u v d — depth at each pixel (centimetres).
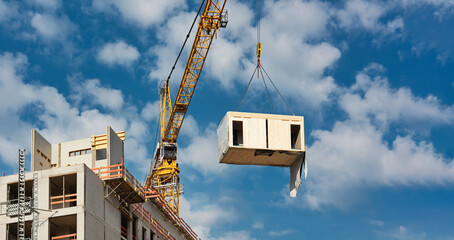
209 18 11812
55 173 6262
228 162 4581
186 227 8419
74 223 6291
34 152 7094
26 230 6462
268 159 4544
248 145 4369
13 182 6388
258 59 6862
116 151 7325
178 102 13312
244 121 4419
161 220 7825
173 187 13588
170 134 14100
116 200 6675
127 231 6856
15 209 6197
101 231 6266
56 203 6391
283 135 4434
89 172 6294
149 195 7431
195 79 12712
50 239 6181
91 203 6206
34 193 6231
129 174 6631
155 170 13788
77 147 7381
